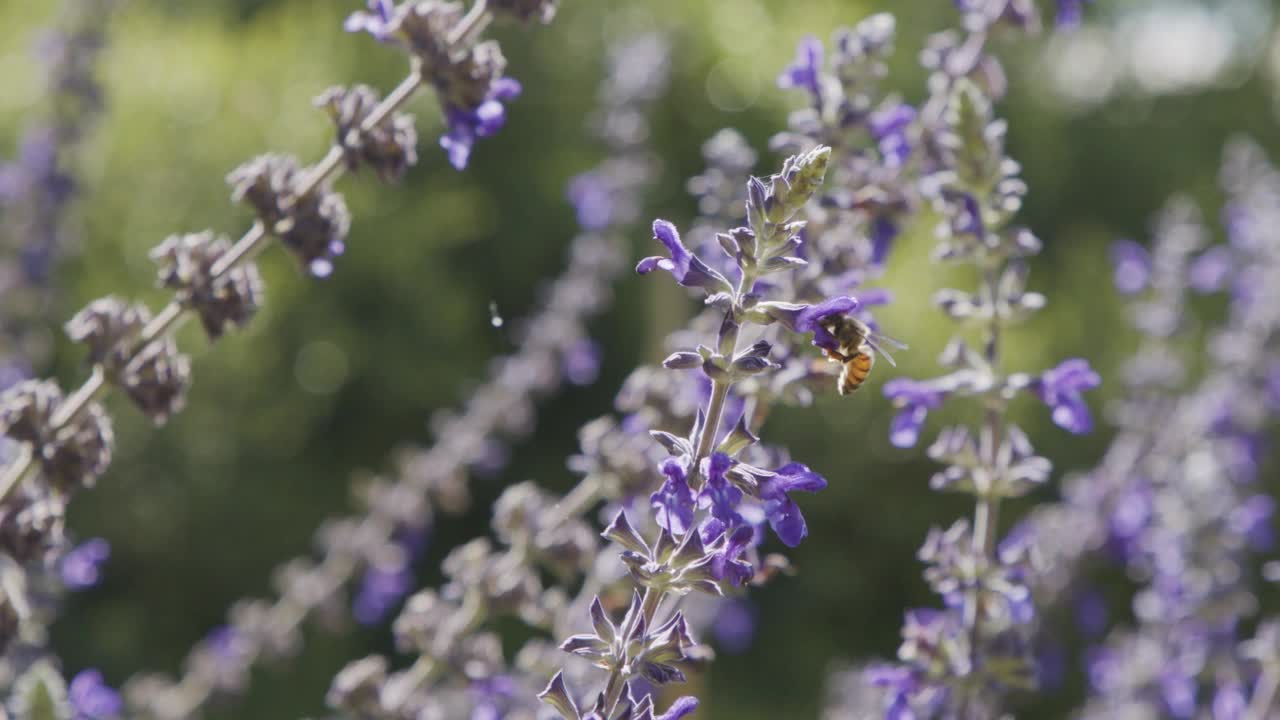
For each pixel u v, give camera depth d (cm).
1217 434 591
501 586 405
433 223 1448
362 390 1461
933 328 1373
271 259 1375
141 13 1647
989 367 335
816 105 329
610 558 388
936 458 337
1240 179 661
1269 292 605
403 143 296
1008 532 1399
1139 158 2047
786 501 216
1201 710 560
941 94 359
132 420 1307
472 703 486
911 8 1719
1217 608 538
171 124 1414
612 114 649
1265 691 467
